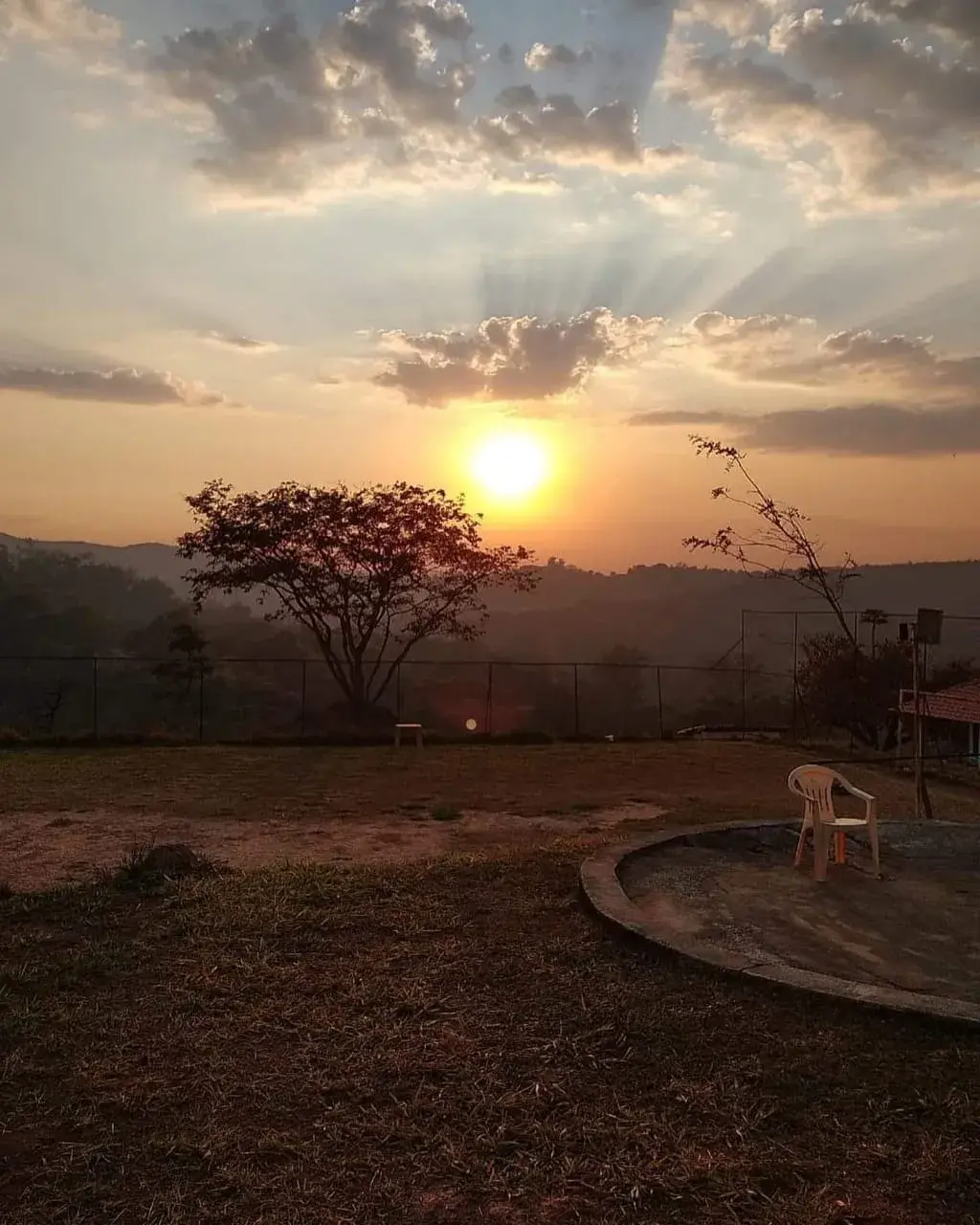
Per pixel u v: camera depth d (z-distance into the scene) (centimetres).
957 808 1248
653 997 427
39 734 1797
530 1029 397
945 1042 377
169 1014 416
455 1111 331
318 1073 361
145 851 728
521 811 1105
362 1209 277
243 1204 280
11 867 796
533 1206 279
